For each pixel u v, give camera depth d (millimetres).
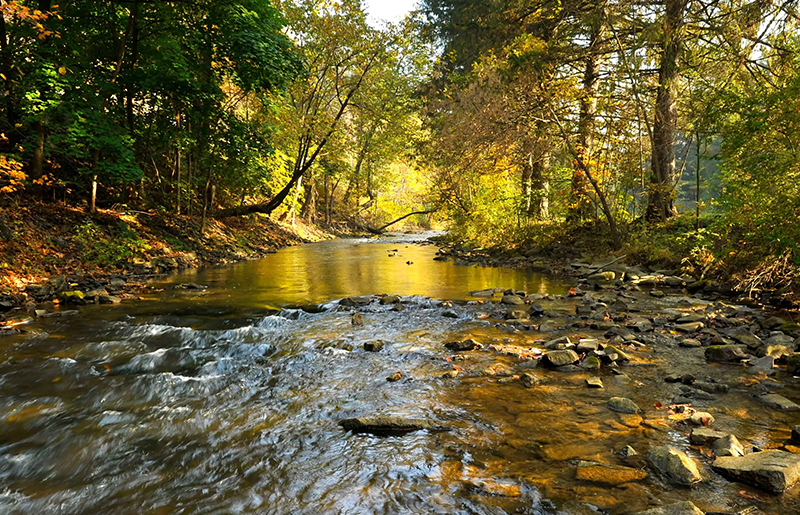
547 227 15875
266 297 8594
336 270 12852
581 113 12852
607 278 10062
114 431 3293
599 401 3711
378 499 2451
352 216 40281
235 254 15930
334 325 6430
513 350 5102
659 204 13195
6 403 3779
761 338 5328
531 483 2543
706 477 2559
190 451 3012
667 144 12883
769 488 2398
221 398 3895
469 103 14047
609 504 2322
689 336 5574
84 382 4254
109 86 11945
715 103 9500
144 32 14125
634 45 12406
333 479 2662
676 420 3322
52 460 2914
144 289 9359
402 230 42781
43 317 6746
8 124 10719
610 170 12594
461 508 2338
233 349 5277
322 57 19156
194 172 17906
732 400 3676
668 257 10781
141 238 12922
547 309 7094
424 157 20656
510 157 14227
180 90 13258
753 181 8039
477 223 19938
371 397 3881
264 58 13398
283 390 4066
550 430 3205
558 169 14305
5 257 8547
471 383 4160
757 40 12734
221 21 13289
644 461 2746
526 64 13273
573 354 4594
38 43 10516
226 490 2578
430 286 9891
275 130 18656
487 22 19234
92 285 8922
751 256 8242
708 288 8477
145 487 2621
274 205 19094
